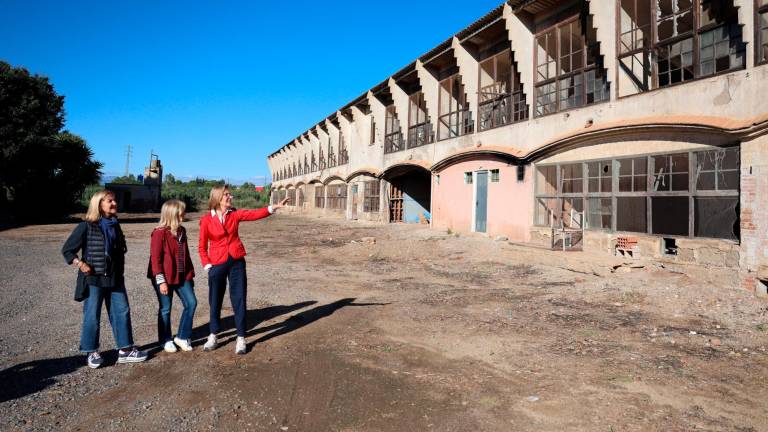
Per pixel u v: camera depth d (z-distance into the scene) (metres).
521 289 9.06
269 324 6.41
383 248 15.21
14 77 27.59
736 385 4.21
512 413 3.67
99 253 4.54
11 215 32.25
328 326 6.30
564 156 12.28
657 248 9.63
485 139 15.99
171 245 5.05
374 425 3.47
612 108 10.96
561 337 5.79
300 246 17.27
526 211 13.69
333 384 4.27
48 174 28.94
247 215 5.27
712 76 8.70
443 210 18.50
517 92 14.68
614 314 6.92
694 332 5.89
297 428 3.42
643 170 10.10
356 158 28.77
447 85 19.14
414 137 21.59
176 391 4.08
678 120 9.09
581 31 12.23
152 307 7.39
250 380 4.35
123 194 44.84
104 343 5.48
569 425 3.46
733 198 8.30
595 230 11.20
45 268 11.45
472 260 12.81
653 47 10.09
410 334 5.94
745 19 8.12
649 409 3.73
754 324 6.17
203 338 5.74
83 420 3.51
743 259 7.91
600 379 4.38
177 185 69.25
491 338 5.76
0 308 7.18
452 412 3.69
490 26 14.97
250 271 11.41
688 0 10.07
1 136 26.59
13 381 4.27
